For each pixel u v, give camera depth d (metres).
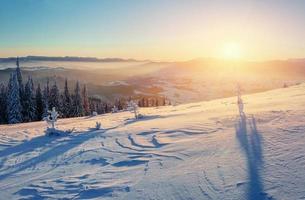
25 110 59.94
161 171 7.83
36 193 7.55
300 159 6.81
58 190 7.56
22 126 31.50
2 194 7.79
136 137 13.73
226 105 26.36
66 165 10.23
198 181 6.55
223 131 11.87
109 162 9.83
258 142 9.01
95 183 7.72
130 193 6.59
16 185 8.47
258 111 16.19
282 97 27.05
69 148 13.14
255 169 6.67
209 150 9.05
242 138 9.91
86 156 11.13
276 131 10.17
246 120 13.61
